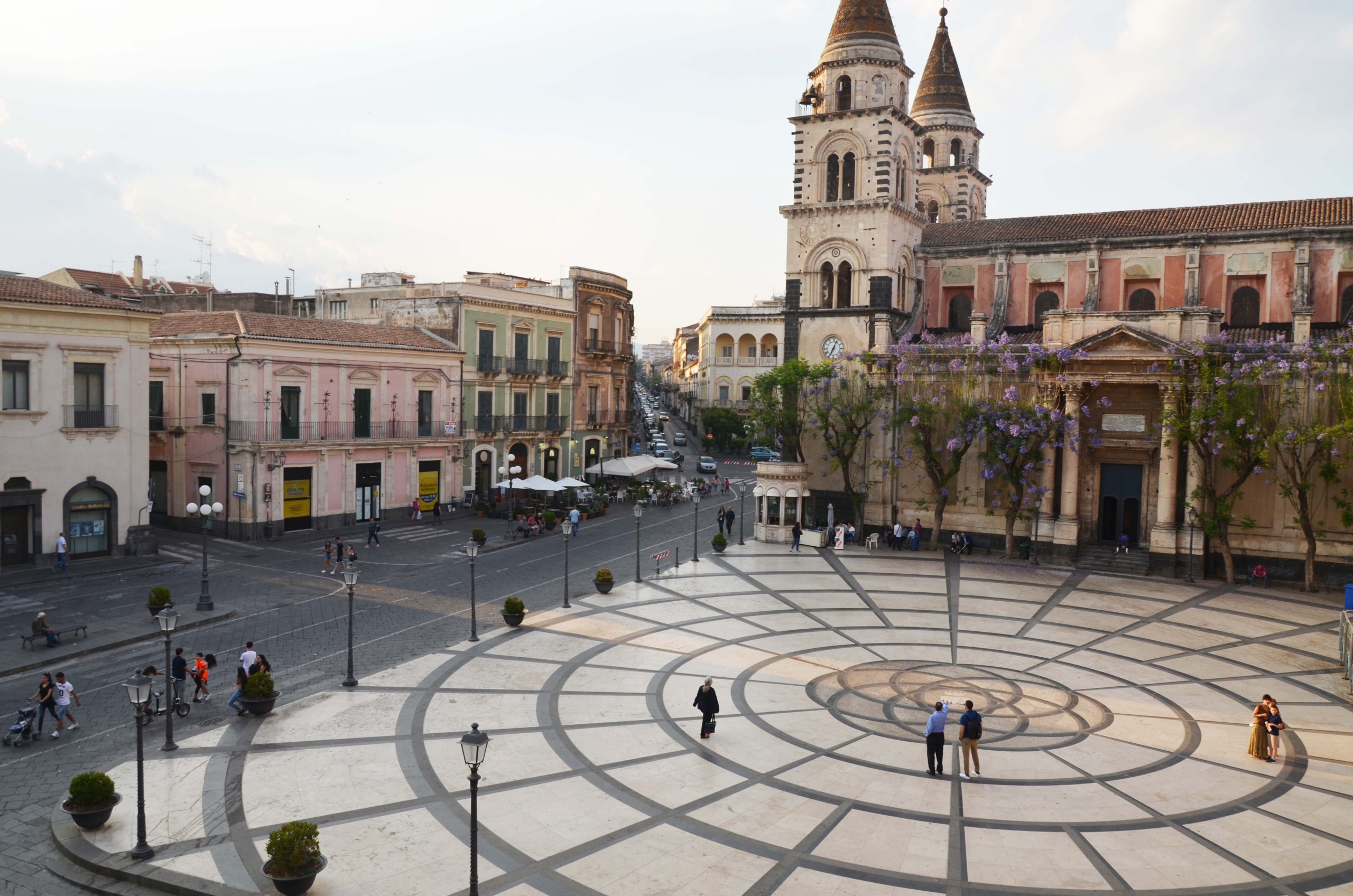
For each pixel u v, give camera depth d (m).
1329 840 16.45
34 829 16.22
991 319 52.00
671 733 21.20
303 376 47.50
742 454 105.19
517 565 41.09
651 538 50.00
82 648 25.89
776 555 45.34
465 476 57.97
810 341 54.84
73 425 36.81
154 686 23.41
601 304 69.88
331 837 15.85
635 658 27.11
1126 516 45.03
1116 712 23.38
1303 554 40.12
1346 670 26.80
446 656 26.83
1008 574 41.59
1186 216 48.88
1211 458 41.28
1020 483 44.22
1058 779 19.08
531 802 17.39
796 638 29.94
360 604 32.81
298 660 26.20
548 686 24.34
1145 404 44.00
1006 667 27.20
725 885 14.52
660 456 96.44
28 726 19.69
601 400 70.88
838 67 54.09
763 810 17.28
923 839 16.23
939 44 66.75
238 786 17.88
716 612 33.06
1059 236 51.72
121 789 17.66
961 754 20.41
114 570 36.72
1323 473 37.09
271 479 45.69
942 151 65.75
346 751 19.70
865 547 48.31
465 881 14.51
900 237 53.78
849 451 50.56
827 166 54.91
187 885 14.18
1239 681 26.08
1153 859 15.62
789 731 21.59
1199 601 36.50
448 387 56.25
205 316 48.31
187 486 47.34
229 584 35.38
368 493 51.34
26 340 35.28
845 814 17.19
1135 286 48.75
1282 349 39.19
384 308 60.34
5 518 35.34
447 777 18.44
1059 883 14.75
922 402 45.97
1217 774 19.42
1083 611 34.62
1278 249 44.81
